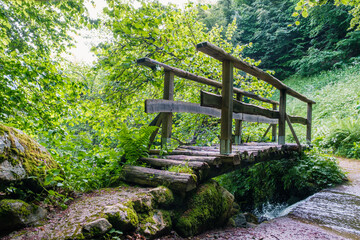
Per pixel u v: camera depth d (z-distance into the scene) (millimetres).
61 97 3855
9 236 1690
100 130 5148
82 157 3150
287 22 19062
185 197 2758
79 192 2688
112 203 2238
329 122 9914
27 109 3592
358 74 12922
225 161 3172
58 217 1995
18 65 3205
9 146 2104
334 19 15609
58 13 5938
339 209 3705
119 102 5098
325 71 15812
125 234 2004
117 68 4629
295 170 5371
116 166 3285
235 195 6211
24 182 2148
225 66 3201
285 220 3324
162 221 2334
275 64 19375
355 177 5633
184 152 3840
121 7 3824
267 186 5879
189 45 5855
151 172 2914
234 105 3354
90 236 1738
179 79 5848
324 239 2631
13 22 5594
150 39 4723
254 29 20719
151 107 3090
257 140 7410
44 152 2531
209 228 2887
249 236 2668
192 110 3906
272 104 7426
